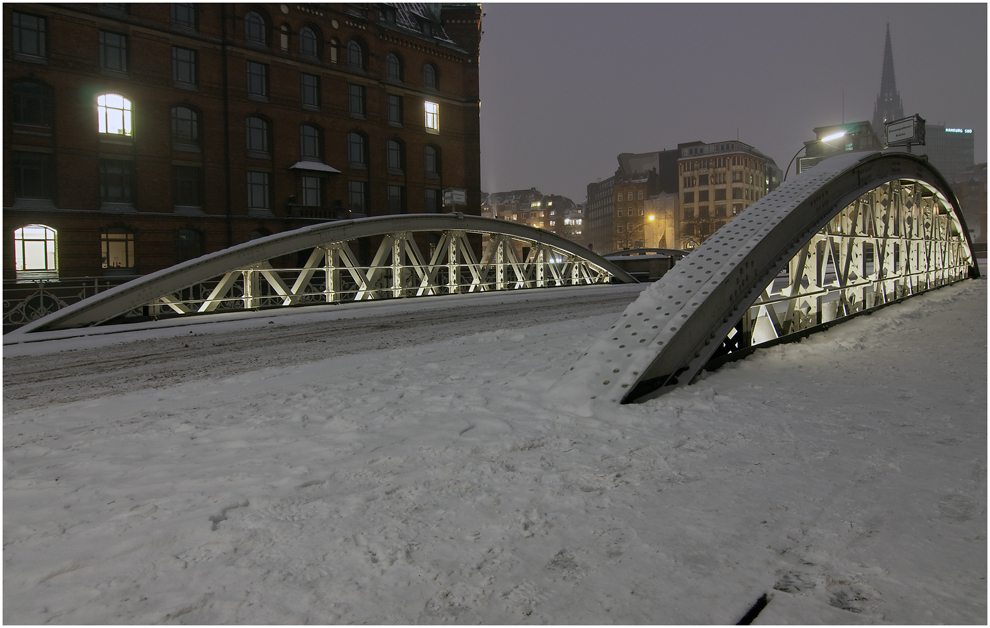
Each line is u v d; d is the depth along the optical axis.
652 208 126.31
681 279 7.07
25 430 5.05
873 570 2.46
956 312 11.80
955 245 20.05
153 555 2.69
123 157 29.00
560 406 5.30
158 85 29.78
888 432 4.40
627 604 2.24
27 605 2.29
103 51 28.52
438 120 42.69
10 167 26.06
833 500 3.18
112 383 7.33
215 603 2.29
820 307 9.60
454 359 8.27
